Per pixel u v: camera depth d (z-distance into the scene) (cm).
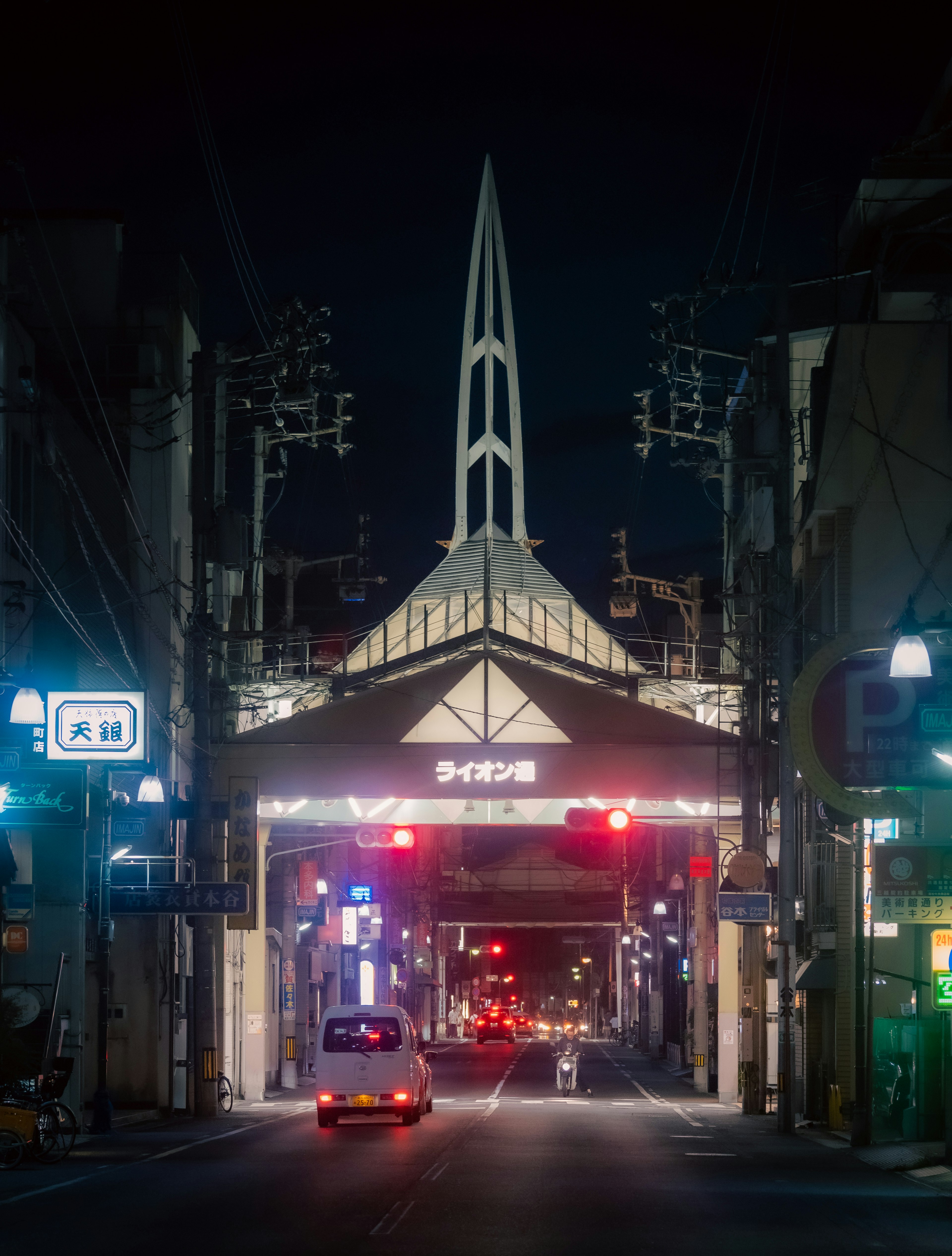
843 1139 3050
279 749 4384
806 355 4259
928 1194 1958
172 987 3906
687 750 4334
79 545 3669
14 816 2477
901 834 2869
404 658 4591
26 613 3219
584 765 4334
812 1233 1504
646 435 4525
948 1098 2494
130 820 3278
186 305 4612
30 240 4369
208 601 3809
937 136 4009
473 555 5644
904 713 2108
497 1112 3653
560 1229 1485
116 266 4394
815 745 2114
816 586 3609
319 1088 3088
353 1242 1367
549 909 10212
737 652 4669
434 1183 1934
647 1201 1764
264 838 4641
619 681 4575
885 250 3747
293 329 3962
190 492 4447
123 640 3850
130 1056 3806
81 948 3203
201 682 3534
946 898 2516
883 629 2298
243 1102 4422
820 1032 3753
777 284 3462
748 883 3716
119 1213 1606
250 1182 1945
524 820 4956
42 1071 2956
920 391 3566
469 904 10238
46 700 2694
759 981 3897
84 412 4094
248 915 4012
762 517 4547
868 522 3538
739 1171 2222
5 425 3134
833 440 3578
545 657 4541
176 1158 2355
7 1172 2162
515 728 4409
